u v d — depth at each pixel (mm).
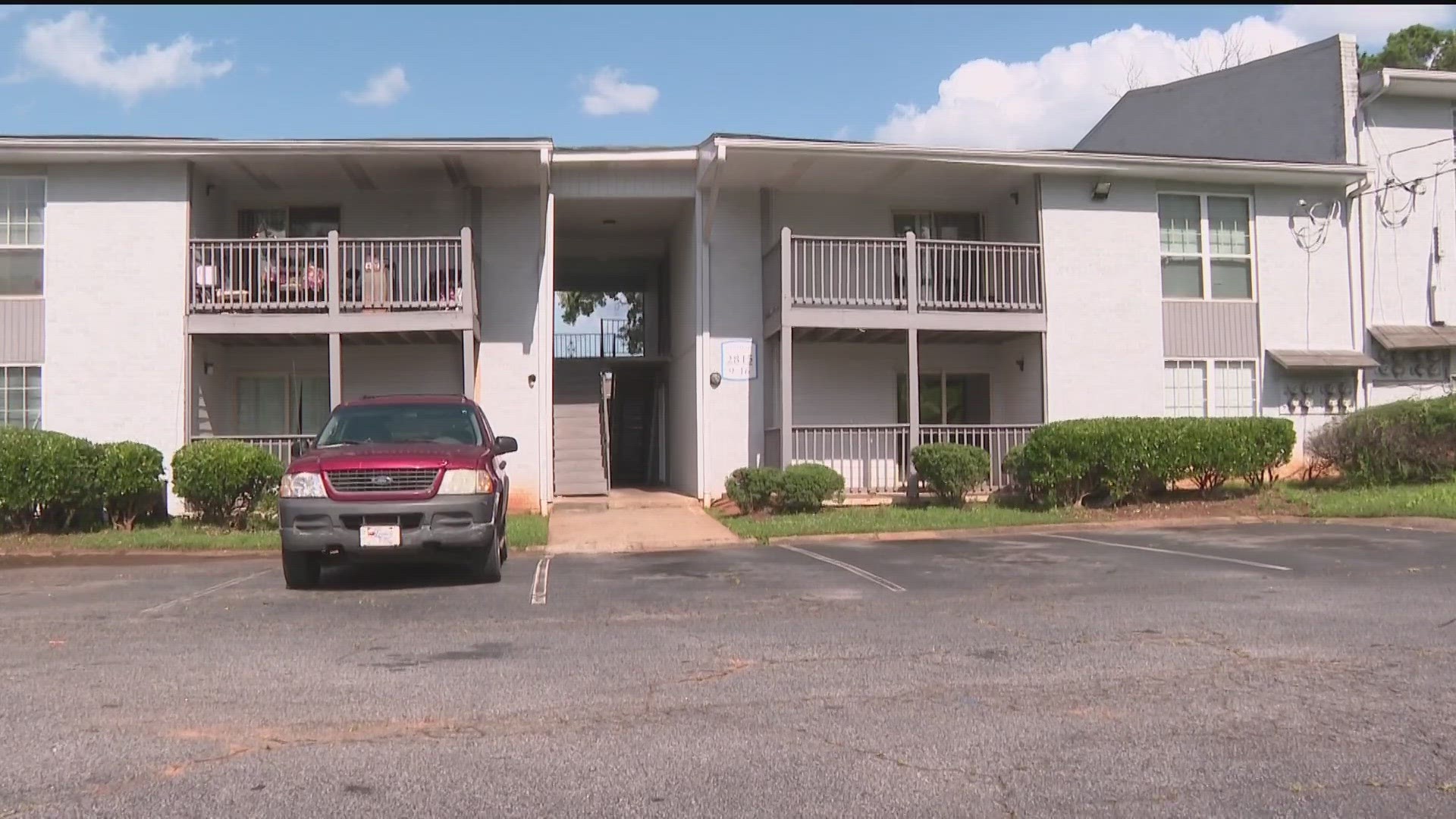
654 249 21359
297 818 3795
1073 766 4289
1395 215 18203
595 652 6426
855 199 17703
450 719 5008
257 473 13688
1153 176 16984
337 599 8578
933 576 9617
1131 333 16953
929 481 15359
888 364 17953
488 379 16344
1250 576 9281
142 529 13648
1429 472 15648
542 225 16094
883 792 4016
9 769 4309
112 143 14430
